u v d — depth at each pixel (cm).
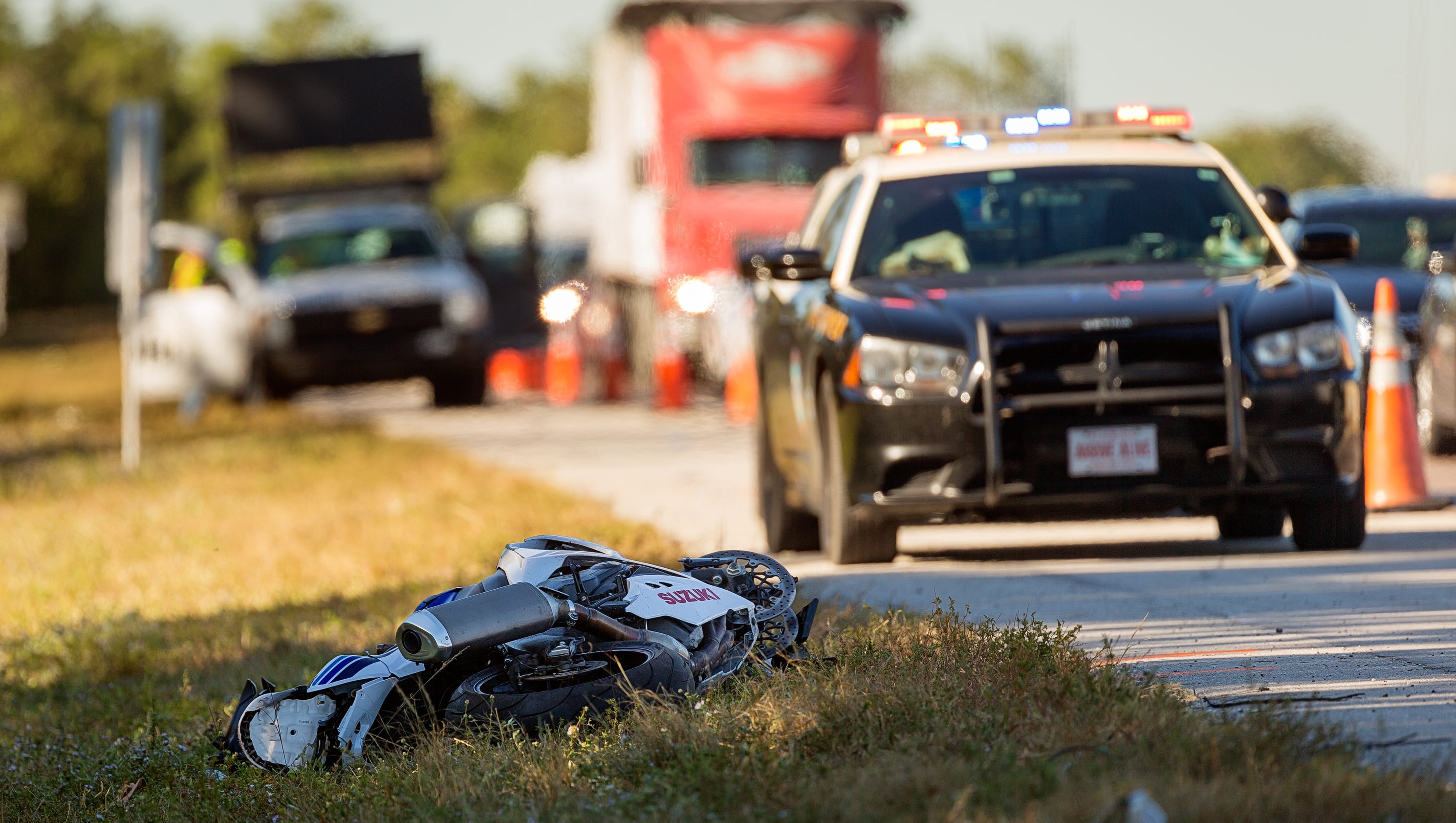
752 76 9188
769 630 2438
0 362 18325
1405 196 6281
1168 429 3259
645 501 4975
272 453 7131
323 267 9719
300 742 2181
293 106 10881
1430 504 4119
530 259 11769
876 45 9362
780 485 3956
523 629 2033
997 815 1570
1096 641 2628
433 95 11044
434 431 8188
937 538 4041
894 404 3300
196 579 4250
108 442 8325
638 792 1773
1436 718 2031
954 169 3850
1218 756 1700
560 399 10075
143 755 2386
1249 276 3491
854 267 3734
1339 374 3303
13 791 2331
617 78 10375
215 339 9369
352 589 3888
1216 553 3556
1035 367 3278
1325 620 2730
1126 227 3725
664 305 9081
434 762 1969
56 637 3634
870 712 1930
